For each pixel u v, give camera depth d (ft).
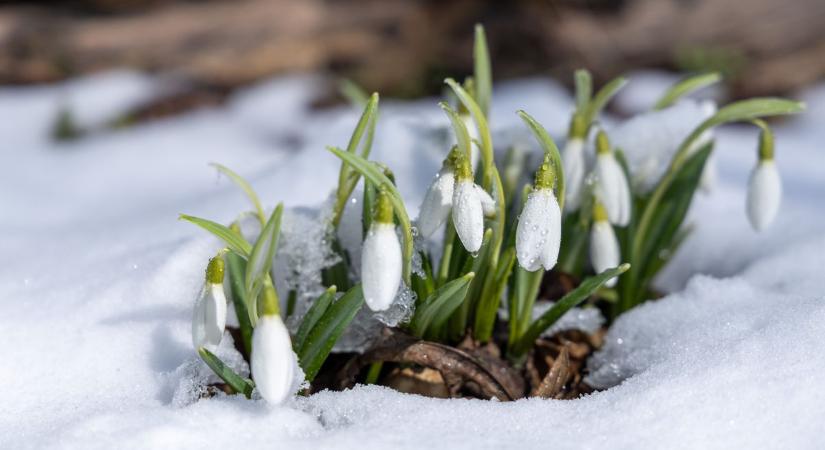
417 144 2.01
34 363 1.60
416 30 4.35
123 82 3.98
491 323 1.65
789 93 4.01
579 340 1.73
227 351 1.60
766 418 1.47
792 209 2.03
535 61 4.28
